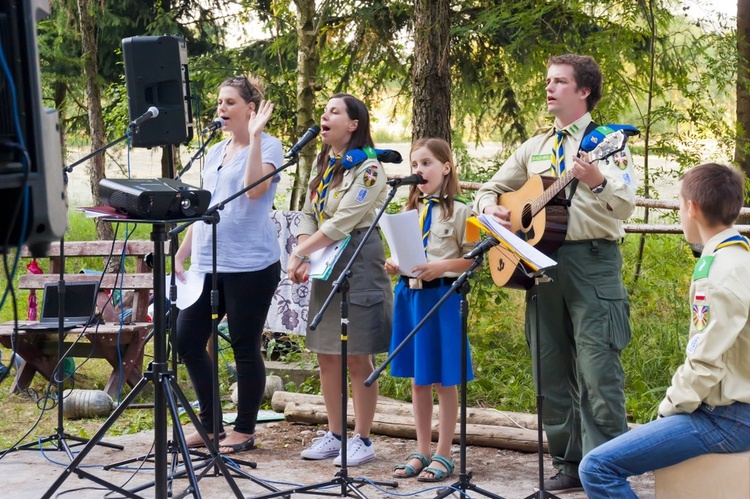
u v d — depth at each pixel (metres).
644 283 6.27
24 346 5.55
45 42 10.99
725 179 2.66
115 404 5.29
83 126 12.26
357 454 4.05
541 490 3.24
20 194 1.97
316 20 8.66
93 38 10.40
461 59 9.26
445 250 3.77
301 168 7.52
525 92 9.03
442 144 3.81
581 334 3.39
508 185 3.74
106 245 5.94
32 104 2.02
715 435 2.64
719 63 8.08
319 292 4.04
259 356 4.25
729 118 8.62
